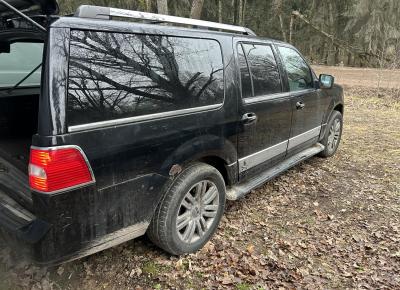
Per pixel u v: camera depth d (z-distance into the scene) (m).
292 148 4.66
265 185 4.75
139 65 2.56
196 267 3.01
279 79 4.18
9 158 3.20
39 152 2.11
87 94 2.23
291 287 2.83
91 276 2.87
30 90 4.16
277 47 4.29
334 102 5.65
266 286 2.83
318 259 3.22
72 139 2.16
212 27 3.51
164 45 2.78
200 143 3.03
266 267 3.07
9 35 3.48
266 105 3.84
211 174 3.16
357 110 10.88
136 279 2.86
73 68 2.18
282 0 25.58
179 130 2.82
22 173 2.90
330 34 24.86
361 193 4.64
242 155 3.62
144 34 2.63
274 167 4.42
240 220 3.81
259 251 3.29
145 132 2.56
